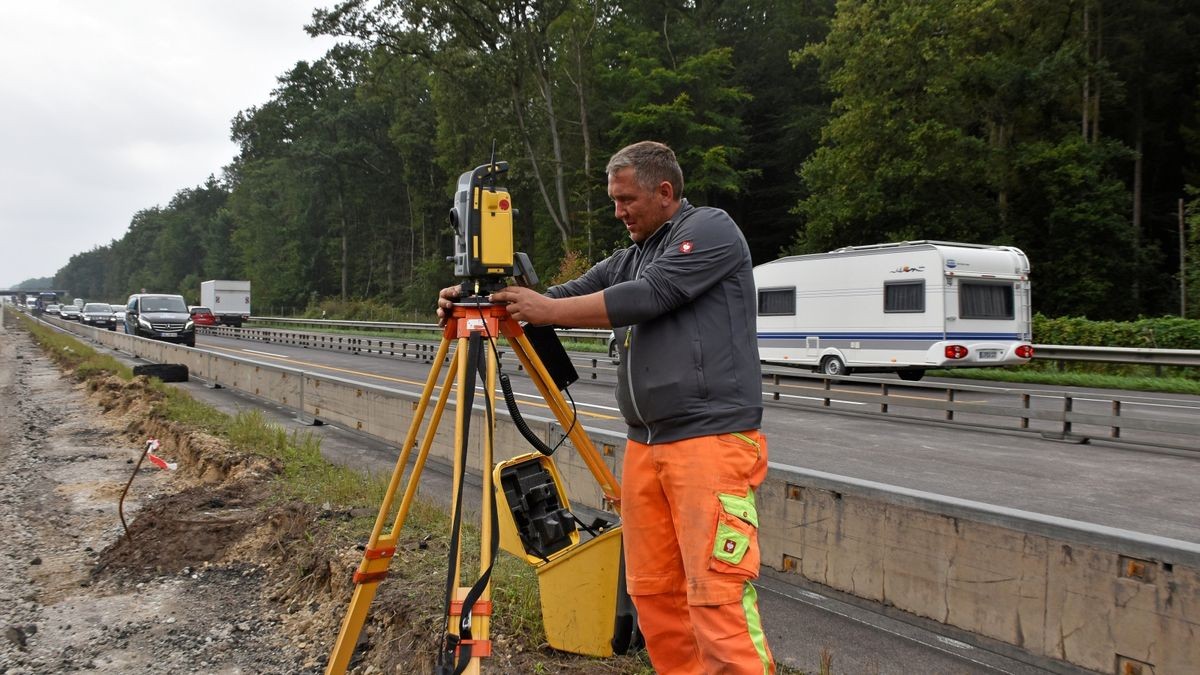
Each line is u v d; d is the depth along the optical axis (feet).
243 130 245.65
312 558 17.04
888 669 12.17
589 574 11.73
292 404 43.93
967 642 12.59
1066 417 34.47
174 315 117.39
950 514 12.91
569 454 21.79
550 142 146.51
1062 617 11.38
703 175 132.16
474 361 9.19
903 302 56.18
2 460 33.68
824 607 14.64
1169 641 10.21
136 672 13.69
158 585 17.54
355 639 11.05
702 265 8.33
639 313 8.28
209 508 22.11
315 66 241.35
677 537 8.93
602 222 136.26
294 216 257.55
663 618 9.25
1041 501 24.17
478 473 25.89
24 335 162.71
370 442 34.24
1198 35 119.85
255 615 15.87
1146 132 124.67
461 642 8.52
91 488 27.63
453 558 8.89
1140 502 24.09
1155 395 51.34
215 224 348.79
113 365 68.95
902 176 101.19
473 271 9.22
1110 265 101.91
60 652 14.51
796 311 63.41
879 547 14.01
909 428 38.68
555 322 8.75
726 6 159.53
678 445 8.46
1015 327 56.59
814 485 15.23
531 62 129.70
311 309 207.62
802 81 155.02
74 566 19.30
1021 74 102.27
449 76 125.39
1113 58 118.93
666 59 149.18
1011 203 109.91
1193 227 87.66
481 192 9.30
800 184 145.89
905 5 100.63
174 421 36.17
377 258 243.81
